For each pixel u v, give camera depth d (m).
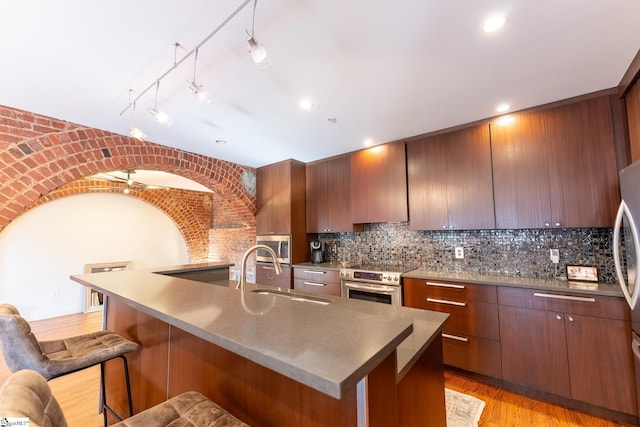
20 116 2.40
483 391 2.23
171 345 1.38
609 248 2.26
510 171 2.52
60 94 2.15
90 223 5.16
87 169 2.76
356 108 2.43
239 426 0.87
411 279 2.75
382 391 0.75
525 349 2.17
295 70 1.86
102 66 1.80
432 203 2.96
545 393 2.12
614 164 2.09
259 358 0.63
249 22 1.43
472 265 2.92
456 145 2.83
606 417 1.89
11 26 1.44
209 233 6.59
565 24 1.46
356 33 1.52
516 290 2.22
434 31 1.51
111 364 1.89
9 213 2.33
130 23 1.44
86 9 1.34
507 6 1.34
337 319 0.88
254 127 2.83
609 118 2.12
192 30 1.49
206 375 1.19
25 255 4.42
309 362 0.58
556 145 2.31
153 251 6.02
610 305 1.88
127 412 1.67
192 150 3.57
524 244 2.65
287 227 3.96
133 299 1.18
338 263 3.83
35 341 1.28
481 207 2.65
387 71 1.88
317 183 4.08
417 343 1.07
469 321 2.42
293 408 0.89
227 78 1.95
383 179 3.33
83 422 1.91
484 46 1.63
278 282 3.99
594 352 1.92
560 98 2.28
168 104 2.32
